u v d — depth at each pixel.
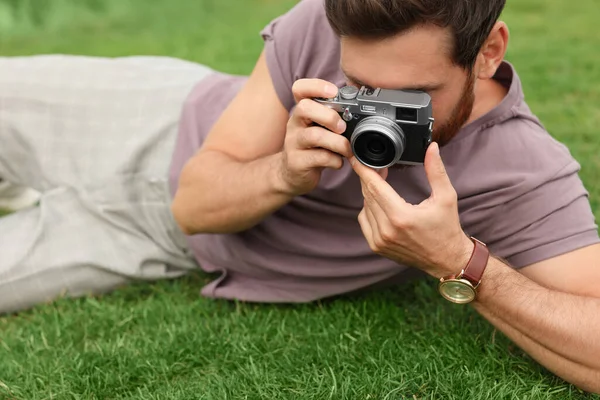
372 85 1.72
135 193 2.61
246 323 2.39
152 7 6.61
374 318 2.37
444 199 1.78
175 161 2.60
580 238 1.97
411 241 1.83
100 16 6.45
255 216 2.17
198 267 2.68
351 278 2.34
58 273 2.52
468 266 1.87
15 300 2.52
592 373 1.92
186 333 2.35
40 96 2.73
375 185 1.78
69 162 2.68
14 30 6.08
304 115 1.78
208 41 5.36
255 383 2.09
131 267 2.57
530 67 4.45
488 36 1.77
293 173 1.93
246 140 2.22
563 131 3.56
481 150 2.01
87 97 2.72
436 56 1.67
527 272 2.03
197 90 2.71
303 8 2.16
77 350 2.33
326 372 2.12
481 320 2.33
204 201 2.23
